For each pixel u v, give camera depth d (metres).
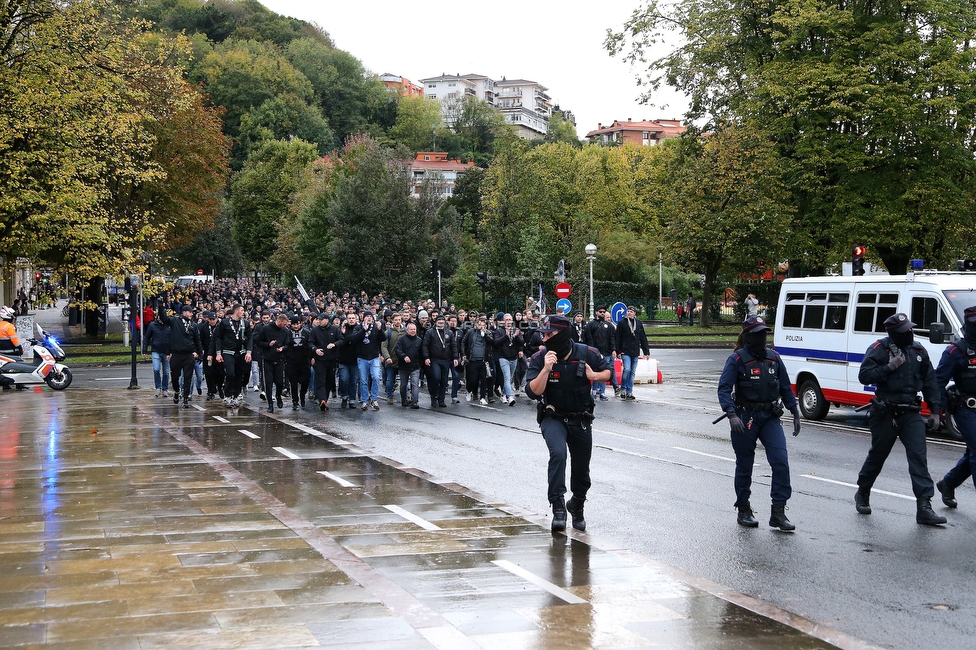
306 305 33.50
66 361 32.09
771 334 48.28
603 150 88.50
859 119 33.69
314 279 58.41
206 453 12.49
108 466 11.32
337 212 51.12
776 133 36.44
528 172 55.84
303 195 72.06
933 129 31.95
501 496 10.03
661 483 10.79
